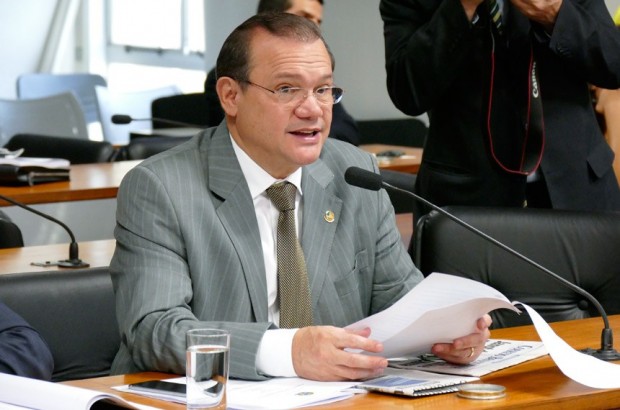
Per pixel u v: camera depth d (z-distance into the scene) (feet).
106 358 16.81
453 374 12.95
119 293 14.33
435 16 19.83
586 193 20.56
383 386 12.17
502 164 20.29
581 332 15.47
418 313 13.00
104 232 30.55
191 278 14.38
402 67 20.31
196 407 10.85
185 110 48.70
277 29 14.33
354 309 15.31
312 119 14.24
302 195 15.21
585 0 20.45
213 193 14.74
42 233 29.71
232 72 14.55
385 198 16.34
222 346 11.02
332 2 53.62
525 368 13.32
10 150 37.35
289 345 12.86
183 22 67.10
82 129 51.24
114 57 72.69
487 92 20.10
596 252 17.66
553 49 19.65
